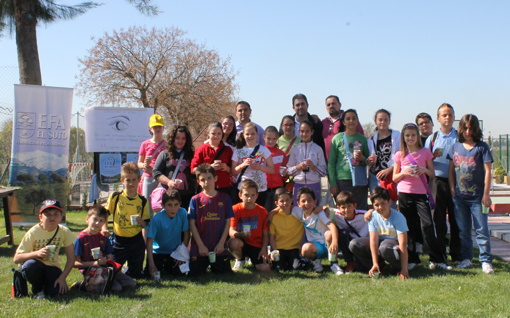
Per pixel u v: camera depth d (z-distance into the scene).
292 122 6.02
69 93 7.91
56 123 7.83
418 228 5.23
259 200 5.30
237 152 5.33
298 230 4.87
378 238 4.43
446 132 5.16
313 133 6.08
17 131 7.68
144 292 3.82
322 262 5.12
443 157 4.97
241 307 3.38
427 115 5.97
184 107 28.84
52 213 3.78
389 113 5.56
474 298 3.44
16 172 7.71
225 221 4.68
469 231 4.68
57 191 7.83
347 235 4.71
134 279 4.32
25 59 9.91
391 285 3.93
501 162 19.94
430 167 4.77
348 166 5.50
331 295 3.66
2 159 12.02
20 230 7.59
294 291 3.79
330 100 6.62
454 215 4.98
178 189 5.10
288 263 4.80
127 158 9.70
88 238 4.09
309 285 4.00
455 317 3.05
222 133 5.22
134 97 28.59
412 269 4.60
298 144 5.80
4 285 4.01
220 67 30.69
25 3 9.88
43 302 3.52
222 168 5.00
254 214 4.80
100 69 28.00
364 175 5.42
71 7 10.91
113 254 4.33
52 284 3.71
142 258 4.44
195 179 5.30
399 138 5.43
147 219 4.53
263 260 4.73
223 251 4.59
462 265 4.66
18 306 3.41
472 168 4.54
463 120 4.61
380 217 4.40
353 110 5.55
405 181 4.82
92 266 3.87
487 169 4.46
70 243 3.90
